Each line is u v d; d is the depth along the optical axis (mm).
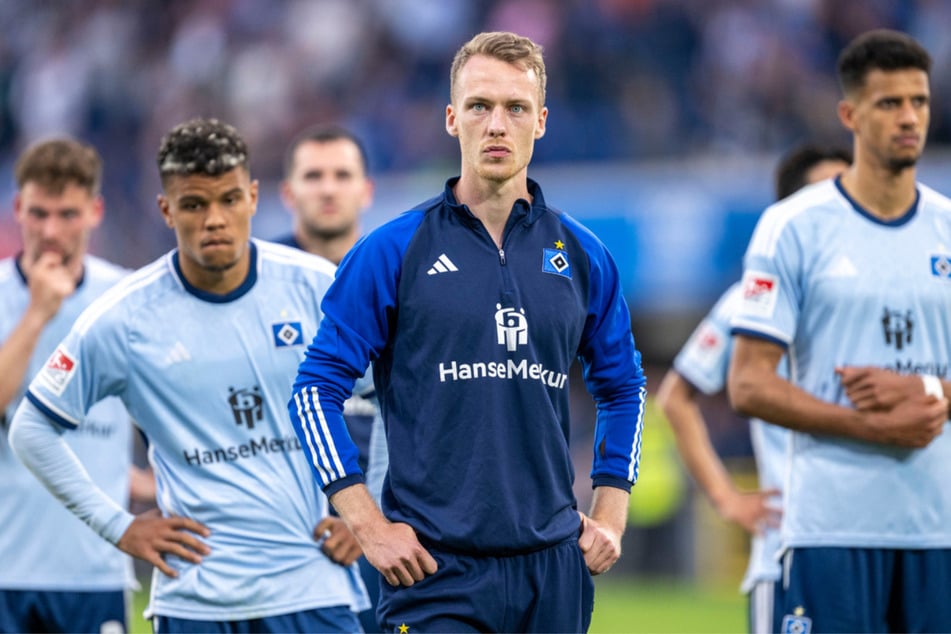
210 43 71812
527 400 15852
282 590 18734
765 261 20938
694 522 50219
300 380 16141
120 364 18922
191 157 18234
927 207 21000
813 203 21047
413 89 67688
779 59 60438
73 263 23531
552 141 59531
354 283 16047
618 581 50500
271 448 19000
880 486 20297
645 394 17297
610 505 16734
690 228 51656
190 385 18844
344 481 15766
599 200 53250
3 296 23812
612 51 62406
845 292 20562
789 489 21094
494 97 15734
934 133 56719
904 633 20531
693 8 62906
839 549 20391
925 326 20609
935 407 19984
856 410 20234
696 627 38906
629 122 59688
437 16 68625
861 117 20734
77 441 22938
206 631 18656
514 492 15711
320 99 68500
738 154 59312
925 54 20594
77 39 74188
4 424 23094
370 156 65875
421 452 15773
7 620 23141
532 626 15820
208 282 19062
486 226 16266
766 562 24453
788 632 20703
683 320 57656
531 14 64875
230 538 18703
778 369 23250
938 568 20391
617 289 16906
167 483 19062
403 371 15992
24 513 23156
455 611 15547
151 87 72250
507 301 15938
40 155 23062
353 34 69750
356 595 19719
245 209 18656
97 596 23562
